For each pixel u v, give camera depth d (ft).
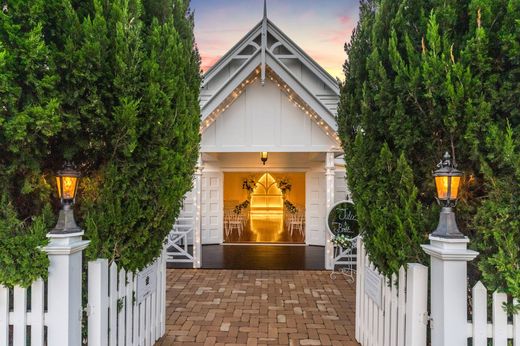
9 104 6.28
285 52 27.48
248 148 24.16
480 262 6.91
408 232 8.20
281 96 24.16
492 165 7.09
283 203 50.90
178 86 10.06
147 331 11.32
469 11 7.30
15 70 6.44
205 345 12.23
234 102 24.22
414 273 7.68
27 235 6.68
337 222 23.08
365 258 11.67
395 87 7.73
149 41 9.20
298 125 24.11
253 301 16.88
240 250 29.01
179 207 11.09
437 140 7.88
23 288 6.95
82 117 7.79
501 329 6.81
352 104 9.77
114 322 8.75
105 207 8.62
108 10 8.01
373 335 10.73
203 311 15.52
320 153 27.43
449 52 7.11
